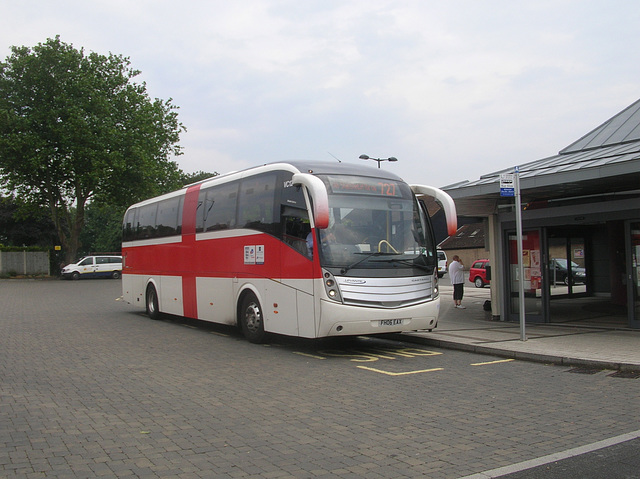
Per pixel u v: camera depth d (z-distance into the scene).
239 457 5.24
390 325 10.48
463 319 16.69
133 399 7.54
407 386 8.27
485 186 13.96
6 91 44.75
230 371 9.45
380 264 10.57
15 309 21.75
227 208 13.55
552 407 7.02
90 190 47.22
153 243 17.73
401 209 11.24
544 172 12.76
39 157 42.78
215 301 13.87
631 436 5.79
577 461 5.05
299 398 7.55
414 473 4.82
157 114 49.12
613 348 10.73
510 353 10.63
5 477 4.74
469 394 7.75
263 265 11.92
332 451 5.40
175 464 5.06
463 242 59.09
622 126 16.58
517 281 15.72
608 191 13.95
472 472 4.82
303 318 10.62
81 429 6.17
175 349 11.87
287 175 11.41
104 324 16.70
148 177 46.81
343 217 10.63
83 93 44.88
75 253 49.03
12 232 59.53
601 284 20.80
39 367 9.88
